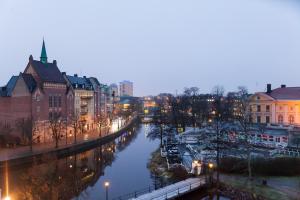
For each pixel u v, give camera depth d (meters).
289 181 53.00
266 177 55.50
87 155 88.56
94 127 140.38
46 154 75.50
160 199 44.62
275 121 95.12
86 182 60.19
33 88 97.50
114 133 121.69
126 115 193.50
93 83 144.62
